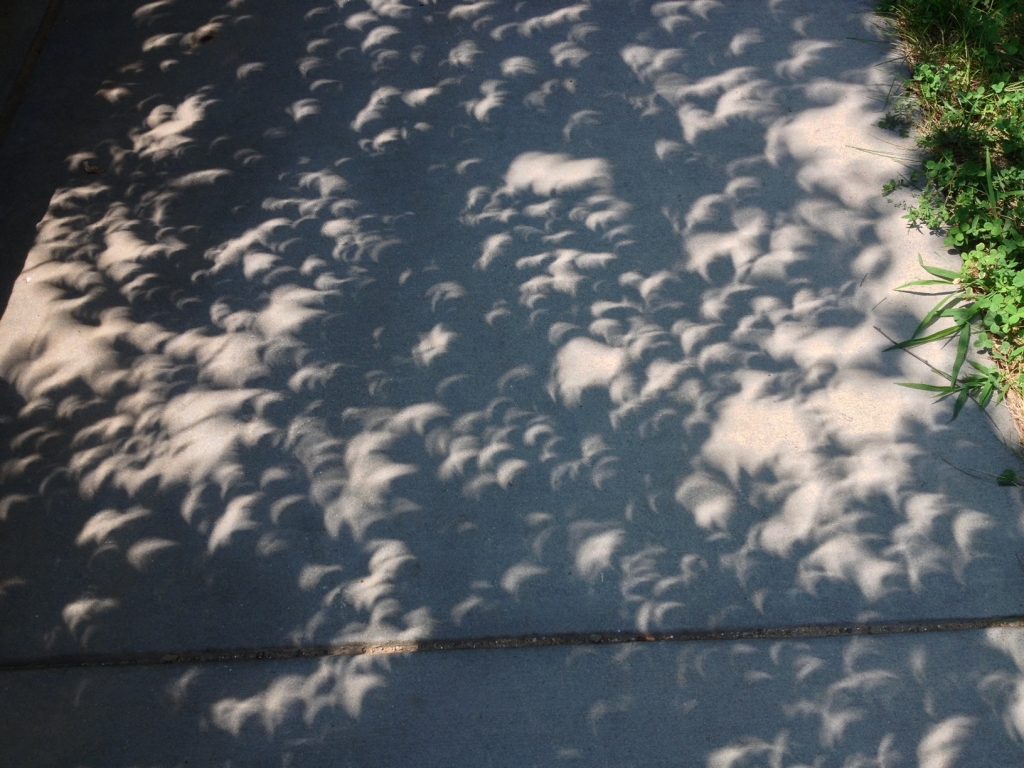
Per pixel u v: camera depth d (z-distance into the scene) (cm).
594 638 306
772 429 345
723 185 409
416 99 445
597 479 337
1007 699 292
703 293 380
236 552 327
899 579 314
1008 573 314
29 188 425
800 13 463
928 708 291
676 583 315
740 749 286
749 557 319
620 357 364
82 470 346
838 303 374
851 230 393
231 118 443
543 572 319
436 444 347
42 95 457
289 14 481
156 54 469
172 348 374
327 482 340
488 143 429
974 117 417
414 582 319
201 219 411
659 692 296
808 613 309
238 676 304
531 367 364
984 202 386
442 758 287
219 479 342
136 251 400
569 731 290
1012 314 355
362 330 376
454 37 467
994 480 332
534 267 389
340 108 444
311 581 321
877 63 443
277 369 367
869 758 284
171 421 356
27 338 379
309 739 292
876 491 330
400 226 404
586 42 460
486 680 300
